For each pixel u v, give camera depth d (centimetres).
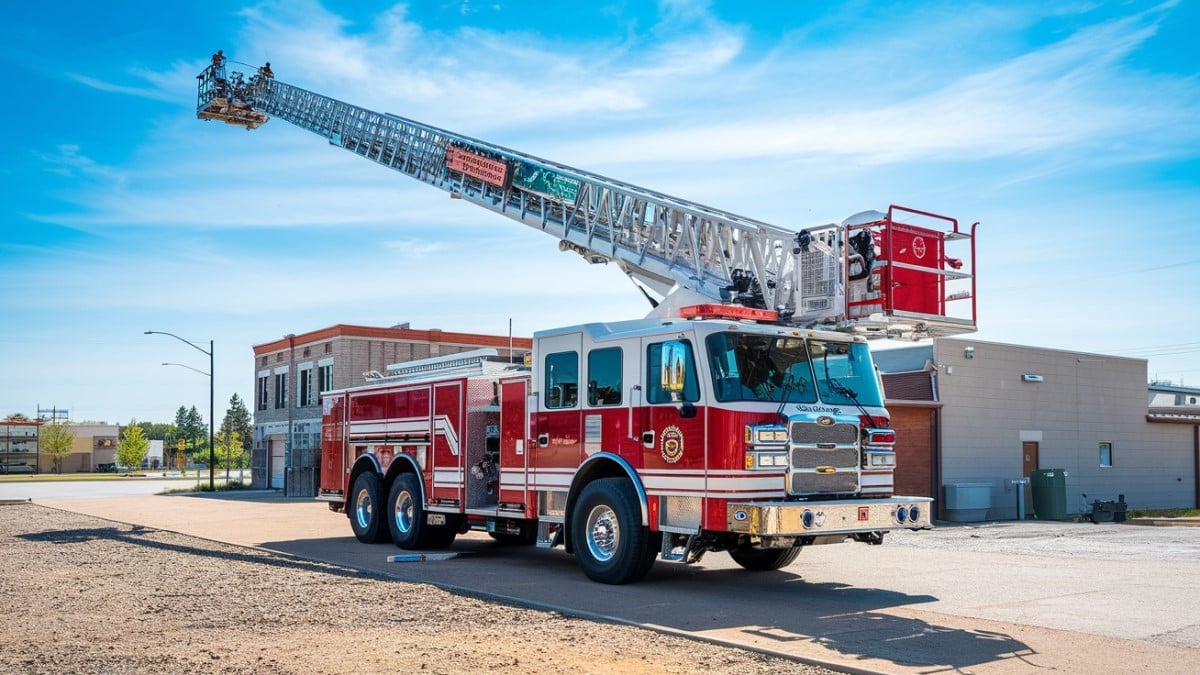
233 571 1111
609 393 1041
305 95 2248
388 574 1071
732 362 937
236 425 16138
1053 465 2380
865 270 996
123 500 2936
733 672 606
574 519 1055
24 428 11231
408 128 1919
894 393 2209
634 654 654
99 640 700
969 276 1042
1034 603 887
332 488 1580
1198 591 959
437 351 3744
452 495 1276
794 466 927
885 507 956
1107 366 2561
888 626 769
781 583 1027
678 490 948
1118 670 618
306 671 599
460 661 627
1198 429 2794
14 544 1483
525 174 1586
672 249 1298
